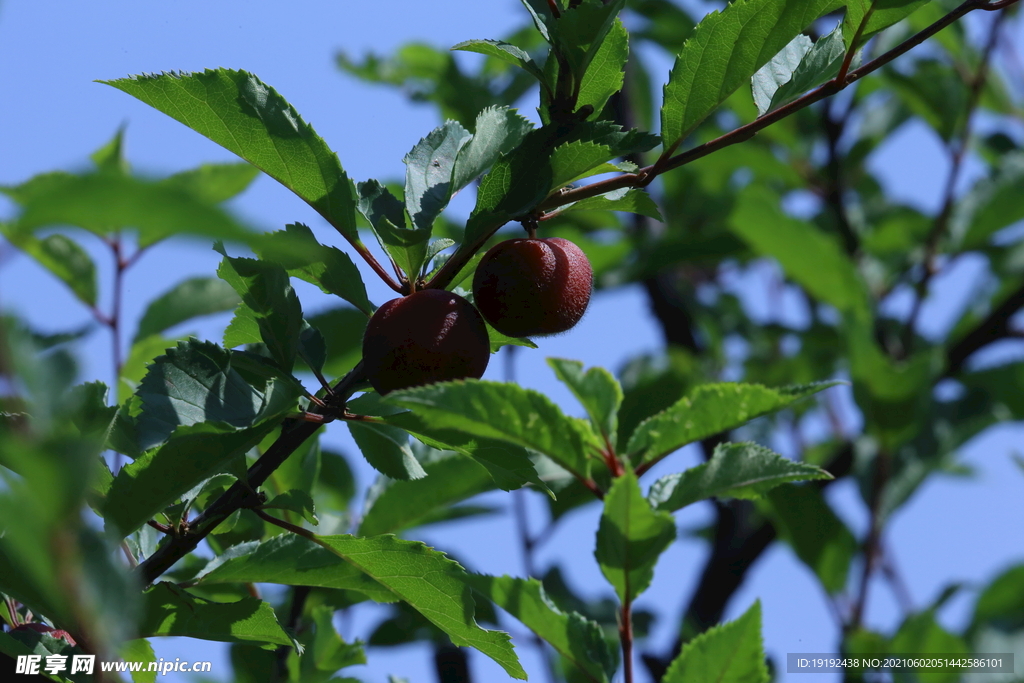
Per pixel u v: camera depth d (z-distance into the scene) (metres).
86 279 1.05
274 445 0.86
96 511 0.86
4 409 0.78
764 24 0.87
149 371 0.86
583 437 0.88
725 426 0.89
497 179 0.87
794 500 1.04
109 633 0.71
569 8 0.87
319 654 0.94
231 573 0.88
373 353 0.86
